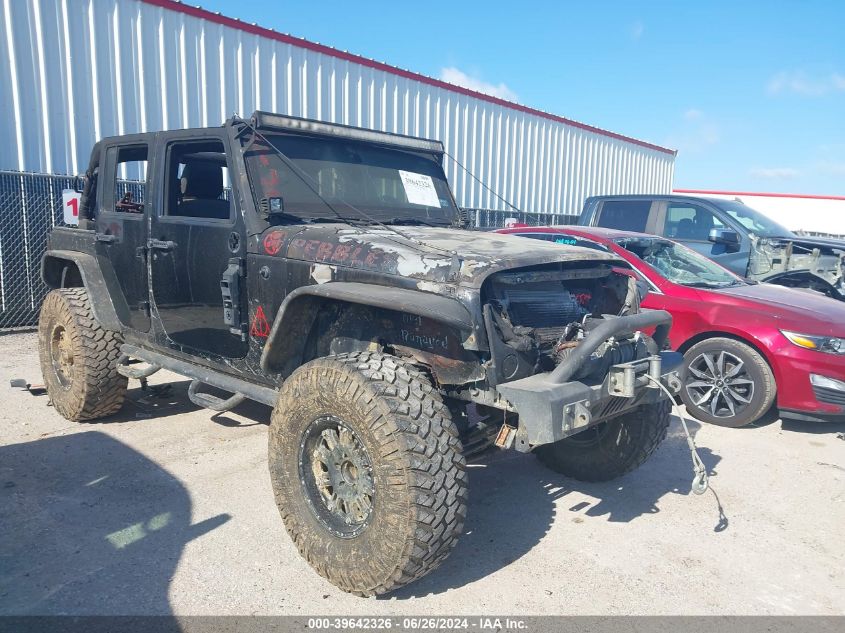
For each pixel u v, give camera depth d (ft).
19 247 27.20
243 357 12.15
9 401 17.71
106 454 14.17
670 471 14.46
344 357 9.35
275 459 9.98
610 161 63.00
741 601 9.55
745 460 15.17
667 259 20.15
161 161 13.53
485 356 9.04
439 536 8.46
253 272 11.60
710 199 26.86
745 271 25.03
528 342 9.31
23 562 9.88
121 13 29.48
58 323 15.85
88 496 12.14
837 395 16.06
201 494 12.35
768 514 12.45
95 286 15.19
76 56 28.32
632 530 11.68
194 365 13.57
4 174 26.18
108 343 15.39
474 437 10.47
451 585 9.70
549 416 8.45
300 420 9.57
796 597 9.71
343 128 13.32
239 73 34.19
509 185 51.37
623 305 11.26
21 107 26.96
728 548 11.11
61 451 14.28
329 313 10.69
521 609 9.12
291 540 10.69
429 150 15.35
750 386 16.98
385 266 9.84
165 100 31.40
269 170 12.14
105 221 15.12
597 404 9.55
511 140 51.03
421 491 8.30
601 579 10.00
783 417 16.97
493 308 9.07
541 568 10.28
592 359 9.34
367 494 9.00
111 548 10.36
